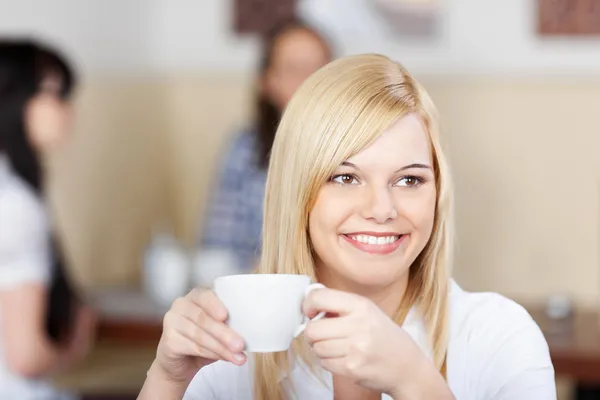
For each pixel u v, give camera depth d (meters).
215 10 4.38
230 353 0.98
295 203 1.10
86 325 2.60
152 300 2.96
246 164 3.35
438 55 4.08
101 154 3.95
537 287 4.09
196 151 4.45
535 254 4.08
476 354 1.19
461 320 1.21
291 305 0.97
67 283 2.46
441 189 1.13
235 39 4.36
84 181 3.80
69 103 2.65
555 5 3.99
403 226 1.08
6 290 2.29
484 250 4.12
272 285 0.96
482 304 1.23
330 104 1.07
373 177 1.06
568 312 2.77
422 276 1.19
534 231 4.08
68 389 3.29
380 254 1.08
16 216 2.30
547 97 4.03
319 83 1.10
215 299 1.00
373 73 1.09
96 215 3.89
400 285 1.19
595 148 4.01
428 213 1.09
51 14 3.60
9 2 3.35
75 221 3.72
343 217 1.07
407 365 0.93
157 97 4.45
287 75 3.28
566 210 4.05
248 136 3.41
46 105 2.49
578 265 4.05
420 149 1.08
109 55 4.04
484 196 4.10
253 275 0.97
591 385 2.74
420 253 1.18
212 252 3.02
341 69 1.10
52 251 2.43
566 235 4.05
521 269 4.09
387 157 1.05
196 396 1.20
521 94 4.05
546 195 4.06
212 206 3.43
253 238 3.30
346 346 0.93
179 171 4.49
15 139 2.43
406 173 1.07
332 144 1.06
